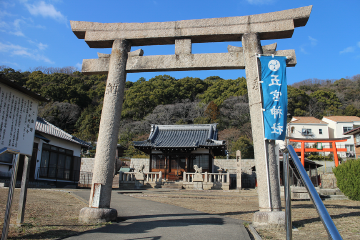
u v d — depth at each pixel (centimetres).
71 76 6394
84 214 543
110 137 599
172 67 649
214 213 734
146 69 655
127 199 1026
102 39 673
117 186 2364
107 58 677
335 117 4572
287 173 312
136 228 491
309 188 226
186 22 663
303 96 5509
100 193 563
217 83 6081
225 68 657
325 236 472
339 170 1308
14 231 425
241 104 4741
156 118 4894
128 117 5172
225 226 526
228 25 651
